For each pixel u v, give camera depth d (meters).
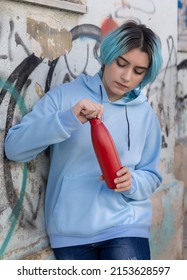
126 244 2.53
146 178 2.63
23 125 2.46
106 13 3.29
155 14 3.89
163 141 4.12
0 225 2.54
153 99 3.95
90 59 3.13
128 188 2.44
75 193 2.53
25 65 2.62
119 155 2.61
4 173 2.54
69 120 2.32
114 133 2.58
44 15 2.74
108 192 2.54
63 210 2.54
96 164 2.55
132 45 2.38
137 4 3.65
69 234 2.55
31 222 2.71
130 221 2.57
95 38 3.18
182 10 4.75
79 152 2.53
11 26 2.53
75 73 3.00
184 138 4.86
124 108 2.62
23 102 2.62
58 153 2.58
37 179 2.73
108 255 2.54
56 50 2.84
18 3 2.57
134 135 2.63
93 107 2.31
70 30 2.95
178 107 4.76
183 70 4.81
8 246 2.59
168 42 4.10
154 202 3.89
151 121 2.71
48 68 2.78
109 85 2.50
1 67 2.49
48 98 2.55
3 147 2.52
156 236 3.95
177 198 4.29
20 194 2.64
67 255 2.59
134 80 2.46
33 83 2.68
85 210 2.52
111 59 2.43
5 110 2.52
